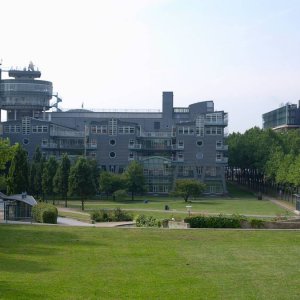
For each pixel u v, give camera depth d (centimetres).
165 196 15588
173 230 4812
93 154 16375
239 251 3938
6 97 18712
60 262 3497
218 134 16288
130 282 2914
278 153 15075
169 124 19100
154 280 2967
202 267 3347
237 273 3172
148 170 16038
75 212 9850
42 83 18838
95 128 16388
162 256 3731
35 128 16362
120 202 13288
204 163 16212
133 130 16375
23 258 3634
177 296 2627
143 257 3694
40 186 12619
